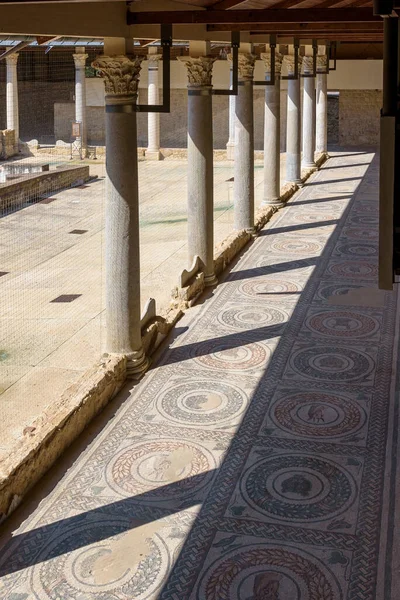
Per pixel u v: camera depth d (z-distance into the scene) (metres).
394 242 4.01
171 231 17.48
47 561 5.57
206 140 11.61
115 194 8.54
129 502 6.31
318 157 26.19
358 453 7.03
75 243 16.61
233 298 11.59
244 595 5.17
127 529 5.94
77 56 29.98
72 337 10.47
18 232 17.81
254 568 5.44
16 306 11.92
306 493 6.39
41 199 22.30
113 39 8.36
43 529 5.96
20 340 10.36
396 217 4.00
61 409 7.40
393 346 9.55
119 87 8.40
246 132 14.78
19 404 8.38
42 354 9.84
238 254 14.20
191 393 8.36
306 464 6.86
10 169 27.41
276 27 11.93
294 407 7.96
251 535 5.83
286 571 5.41
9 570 5.48
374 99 31.62
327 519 6.03
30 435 6.88
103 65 8.34
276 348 9.56
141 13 8.38
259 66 31.48
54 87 34.12
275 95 17.59
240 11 9.38
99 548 5.71
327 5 10.81
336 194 20.06
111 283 8.73
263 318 10.66
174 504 6.27
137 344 8.90
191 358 9.33
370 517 6.04
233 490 6.46
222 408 7.99
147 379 8.77
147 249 15.68
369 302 11.27
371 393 8.27
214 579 5.34
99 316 11.43
